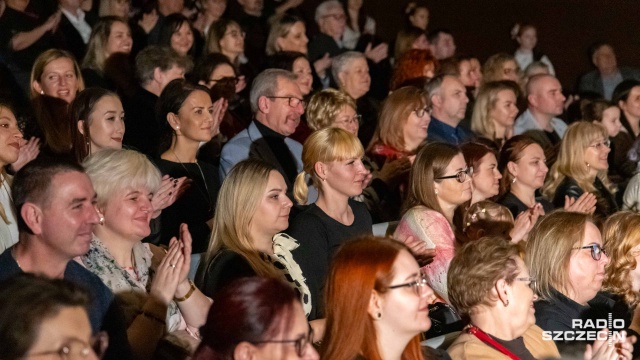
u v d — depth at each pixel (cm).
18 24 802
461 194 534
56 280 254
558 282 443
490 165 590
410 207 539
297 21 893
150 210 403
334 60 837
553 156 760
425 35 1038
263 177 441
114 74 764
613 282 499
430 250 486
